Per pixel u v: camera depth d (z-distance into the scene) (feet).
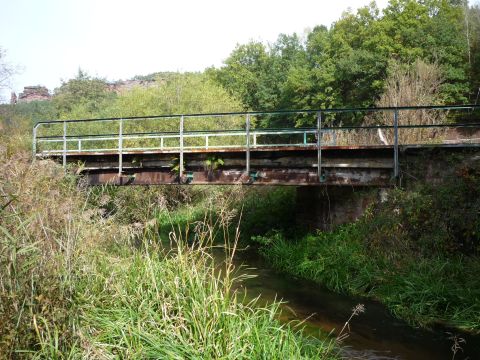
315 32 180.14
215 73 167.32
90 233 17.65
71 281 13.32
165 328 13.84
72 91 179.93
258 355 13.51
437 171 30.60
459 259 25.27
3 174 15.58
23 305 11.23
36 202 14.82
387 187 33.04
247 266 33.78
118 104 87.20
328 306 24.17
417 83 58.39
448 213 27.27
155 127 76.69
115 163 42.32
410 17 95.86
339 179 34.65
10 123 87.56
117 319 14.51
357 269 28.30
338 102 108.99
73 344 11.92
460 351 18.21
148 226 20.59
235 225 46.57
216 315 14.16
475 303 21.27
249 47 168.55
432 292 22.85
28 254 12.62
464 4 102.22
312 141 123.24
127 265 17.20
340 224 35.19
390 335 20.02
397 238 28.68
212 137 76.84
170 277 16.16
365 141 55.06
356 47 111.86
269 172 36.70
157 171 40.24
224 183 37.96
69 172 30.22
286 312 23.08
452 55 85.92
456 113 77.71
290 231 41.39
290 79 124.88
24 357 11.33
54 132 100.78
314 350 16.60
